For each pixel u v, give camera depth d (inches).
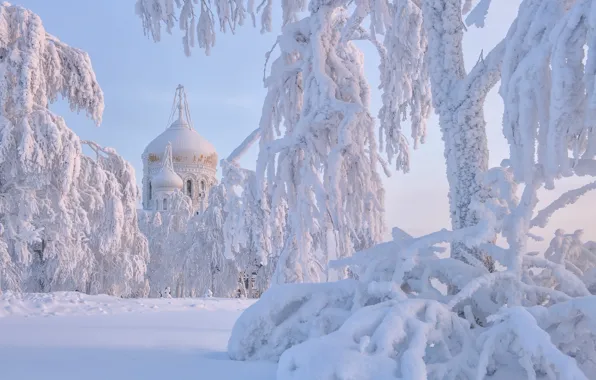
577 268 223.3
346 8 339.3
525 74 187.8
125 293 1157.1
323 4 327.6
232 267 1556.3
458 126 243.4
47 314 546.0
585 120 174.7
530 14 195.6
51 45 902.4
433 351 175.2
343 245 320.8
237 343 234.8
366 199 324.8
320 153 324.5
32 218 887.1
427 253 227.9
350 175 328.2
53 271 974.4
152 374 197.3
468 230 206.8
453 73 251.1
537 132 191.2
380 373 150.3
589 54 166.4
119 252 1130.0
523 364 158.7
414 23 301.3
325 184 321.7
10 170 847.7
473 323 197.3
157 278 1877.5
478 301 205.2
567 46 173.9
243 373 199.3
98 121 967.6
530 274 212.7
